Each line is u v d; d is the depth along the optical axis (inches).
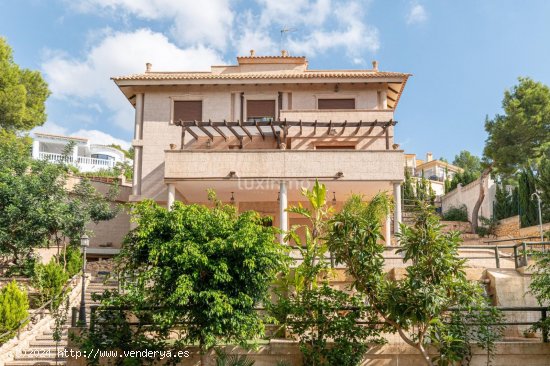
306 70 1013.2
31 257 856.9
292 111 902.4
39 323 649.0
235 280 370.6
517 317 542.6
